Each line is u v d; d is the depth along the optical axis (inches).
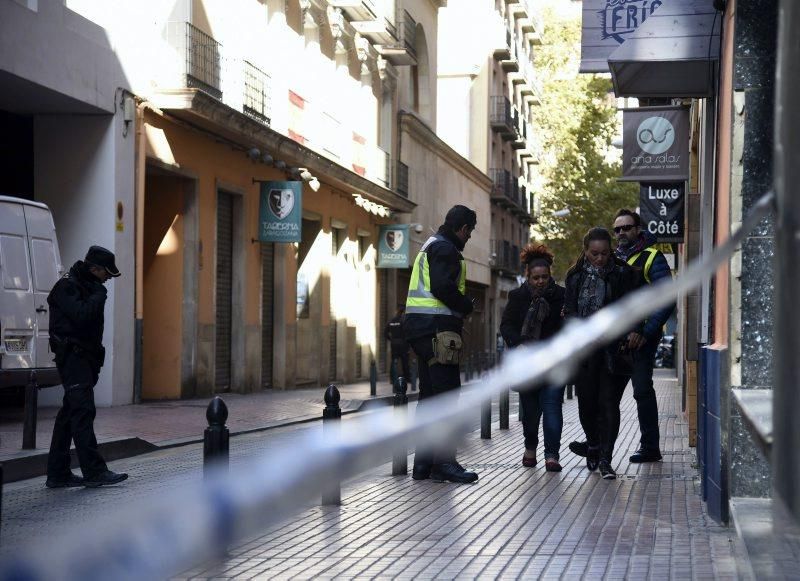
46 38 634.2
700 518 271.3
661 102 818.2
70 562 25.9
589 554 225.8
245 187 954.7
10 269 579.2
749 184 218.7
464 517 280.7
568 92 2294.5
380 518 280.2
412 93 1678.2
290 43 1058.1
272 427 603.2
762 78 218.5
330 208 1212.5
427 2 1647.4
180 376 832.3
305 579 203.0
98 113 712.4
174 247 838.5
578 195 2203.5
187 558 26.4
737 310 219.5
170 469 413.4
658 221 720.3
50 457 360.5
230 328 949.8
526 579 201.0
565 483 349.7
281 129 1010.7
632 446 479.5
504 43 2240.4
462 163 1886.1
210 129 846.5
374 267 1400.1
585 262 379.2
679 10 365.1
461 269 367.6
